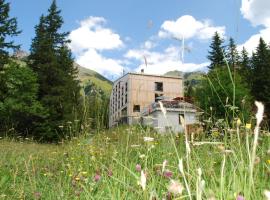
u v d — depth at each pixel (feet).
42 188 18.45
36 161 28.02
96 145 27.07
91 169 19.43
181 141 17.87
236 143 12.78
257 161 10.51
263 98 177.37
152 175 10.59
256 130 5.32
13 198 17.80
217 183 10.15
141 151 17.72
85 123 29.76
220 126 18.35
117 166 15.19
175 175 11.91
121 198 10.23
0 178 21.39
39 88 151.94
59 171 22.16
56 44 173.47
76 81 152.56
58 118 139.95
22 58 161.17
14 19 146.20
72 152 27.96
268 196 4.50
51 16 173.99
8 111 130.00
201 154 15.24
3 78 133.18
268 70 185.06
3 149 35.32
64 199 14.94
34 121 136.26
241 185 7.76
